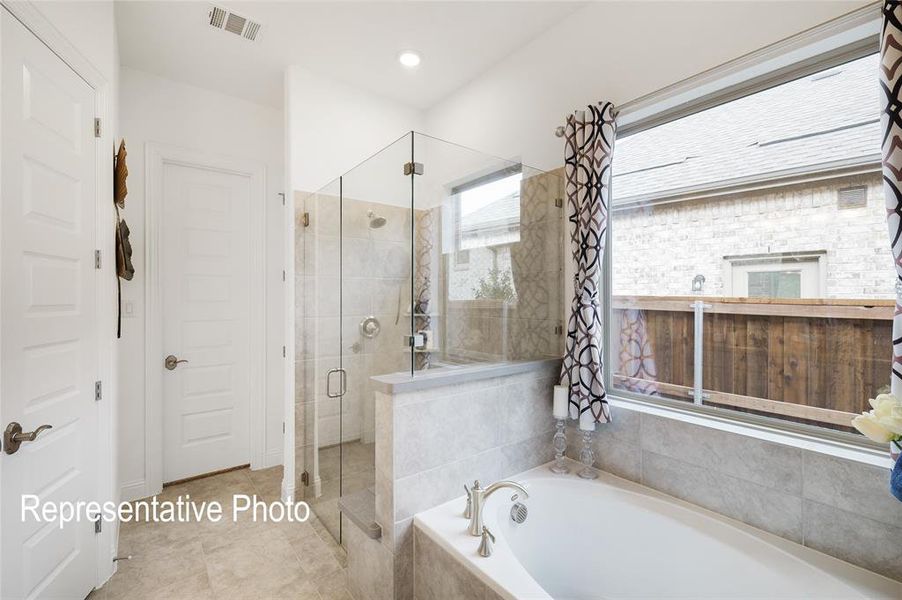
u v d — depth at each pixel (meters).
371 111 2.95
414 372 1.74
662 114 1.90
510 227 2.14
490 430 1.88
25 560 1.42
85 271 1.73
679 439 1.72
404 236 1.79
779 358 1.57
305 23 2.22
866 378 1.38
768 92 1.59
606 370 2.12
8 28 1.36
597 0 2.04
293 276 2.59
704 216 1.77
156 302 2.73
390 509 1.57
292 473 2.61
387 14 2.15
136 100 2.65
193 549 2.13
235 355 3.10
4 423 1.34
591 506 1.79
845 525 1.31
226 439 3.08
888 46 1.15
